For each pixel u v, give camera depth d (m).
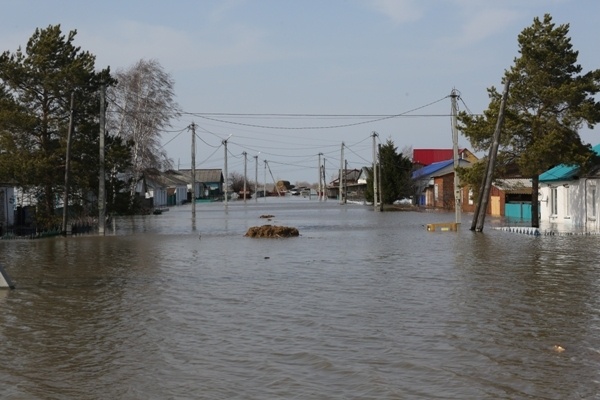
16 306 13.70
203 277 17.75
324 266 19.91
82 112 36.81
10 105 34.78
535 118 32.75
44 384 8.42
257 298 14.26
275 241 29.84
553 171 40.34
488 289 15.05
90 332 11.23
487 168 33.56
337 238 31.25
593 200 35.22
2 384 8.45
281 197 163.75
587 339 10.27
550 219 42.56
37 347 10.27
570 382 8.16
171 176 117.69
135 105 55.97
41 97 36.34
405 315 12.20
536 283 15.88
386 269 18.95
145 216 59.00
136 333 11.09
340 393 7.88
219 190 159.00
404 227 39.56
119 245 28.78
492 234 32.38
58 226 36.47
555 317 11.89
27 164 33.56
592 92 32.41
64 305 13.76
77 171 36.22
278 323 11.66
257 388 8.11
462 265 19.61
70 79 35.62
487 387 8.02
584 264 19.55
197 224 45.09
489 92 34.38
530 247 25.03
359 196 120.62
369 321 11.71
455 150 40.19
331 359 9.29
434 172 78.62
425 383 8.20
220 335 10.83
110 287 16.16
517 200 53.75
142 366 9.12
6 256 24.19
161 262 21.59
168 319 12.16
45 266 20.81
